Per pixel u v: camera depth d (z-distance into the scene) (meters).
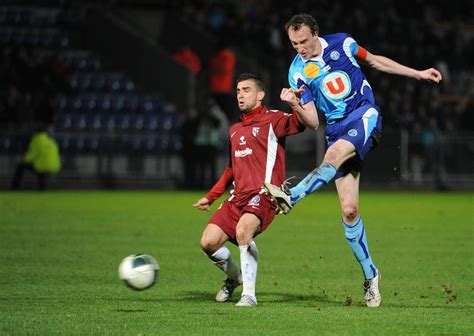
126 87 128.62
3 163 109.81
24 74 117.44
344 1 142.50
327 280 40.19
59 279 39.19
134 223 67.38
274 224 68.81
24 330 26.91
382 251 51.84
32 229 61.62
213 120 111.88
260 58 133.12
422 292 36.62
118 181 114.69
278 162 32.59
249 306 32.00
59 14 136.38
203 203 34.12
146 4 142.75
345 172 32.59
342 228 65.81
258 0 145.88
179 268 43.66
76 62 130.38
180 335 26.16
